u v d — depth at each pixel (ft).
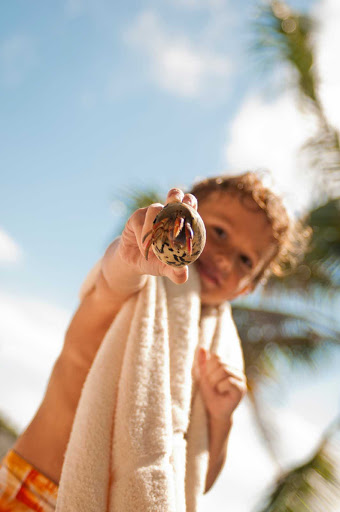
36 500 2.23
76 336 2.46
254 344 11.82
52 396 2.44
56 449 2.33
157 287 2.37
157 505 1.91
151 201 10.89
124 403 2.06
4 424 9.55
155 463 1.99
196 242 1.78
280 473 9.25
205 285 2.84
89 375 2.17
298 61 11.60
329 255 11.02
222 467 2.55
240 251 2.96
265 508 8.36
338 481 8.80
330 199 11.38
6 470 2.33
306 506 8.28
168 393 2.13
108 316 2.40
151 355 2.17
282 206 3.17
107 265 2.28
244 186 3.05
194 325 2.43
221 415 2.50
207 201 3.03
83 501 1.92
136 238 1.97
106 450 2.01
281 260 3.60
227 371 2.55
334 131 11.75
